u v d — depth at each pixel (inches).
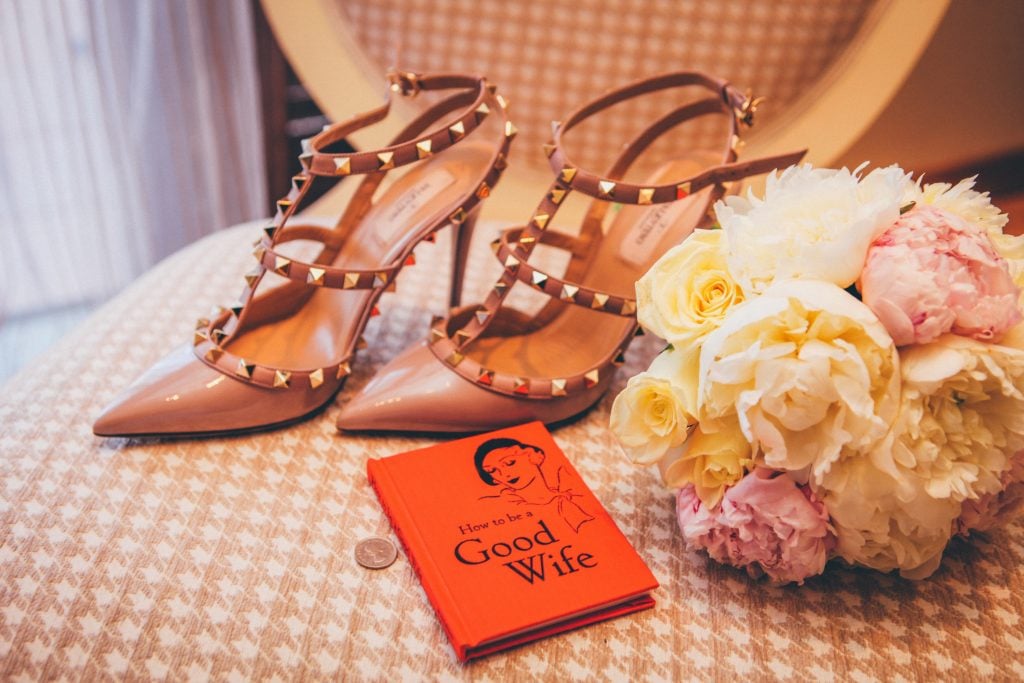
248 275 23.5
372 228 26.1
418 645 18.5
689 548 20.9
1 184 38.6
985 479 18.1
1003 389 17.4
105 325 26.2
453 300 26.3
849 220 18.3
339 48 34.1
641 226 26.7
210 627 18.6
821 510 18.4
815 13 32.2
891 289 17.4
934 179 48.0
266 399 22.5
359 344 24.0
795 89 33.9
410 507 20.6
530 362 24.8
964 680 18.4
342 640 18.5
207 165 41.9
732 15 32.1
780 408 17.1
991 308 17.5
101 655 17.9
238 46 40.3
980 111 46.4
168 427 22.0
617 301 22.9
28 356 41.1
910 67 33.2
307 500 21.4
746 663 18.6
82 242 41.5
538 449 22.3
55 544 19.9
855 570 20.6
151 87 39.1
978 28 43.6
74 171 39.6
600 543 20.2
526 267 22.7
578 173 22.4
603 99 24.8
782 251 18.3
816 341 17.0
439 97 33.7
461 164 26.4
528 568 19.5
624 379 25.9
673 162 27.5
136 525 20.4
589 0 32.1
